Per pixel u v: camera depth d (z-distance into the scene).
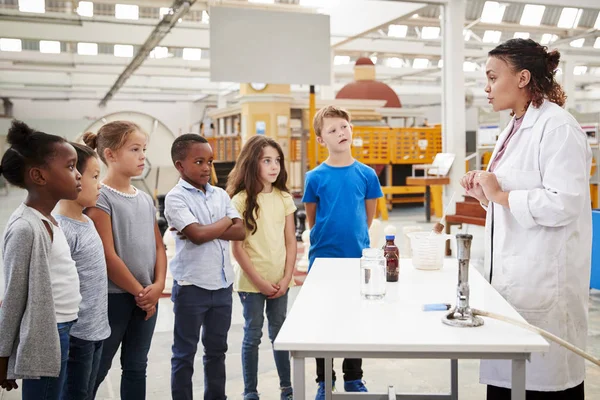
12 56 14.86
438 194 11.18
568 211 1.69
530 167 1.82
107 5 11.24
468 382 2.91
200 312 2.28
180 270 2.28
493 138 8.30
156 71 17.56
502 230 1.87
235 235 2.32
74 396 1.87
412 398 2.33
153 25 11.71
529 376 1.80
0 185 18.48
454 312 1.53
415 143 11.89
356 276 2.08
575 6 8.30
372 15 10.37
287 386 2.54
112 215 2.10
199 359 3.28
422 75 18.53
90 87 21.70
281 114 12.56
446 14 8.04
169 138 7.87
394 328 1.46
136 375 2.18
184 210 2.24
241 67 8.05
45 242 1.60
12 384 1.59
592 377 2.95
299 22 8.24
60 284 1.68
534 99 1.84
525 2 8.14
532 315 1.82
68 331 1.72
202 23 12.43
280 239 2.62
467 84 20.58
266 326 3.94
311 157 9.16
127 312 2.13
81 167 1.87
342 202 2.65
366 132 11.58
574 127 1.75
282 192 2.69
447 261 2.41
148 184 7.96
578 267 1.82
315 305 1.69
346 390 2.62
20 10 10.99
